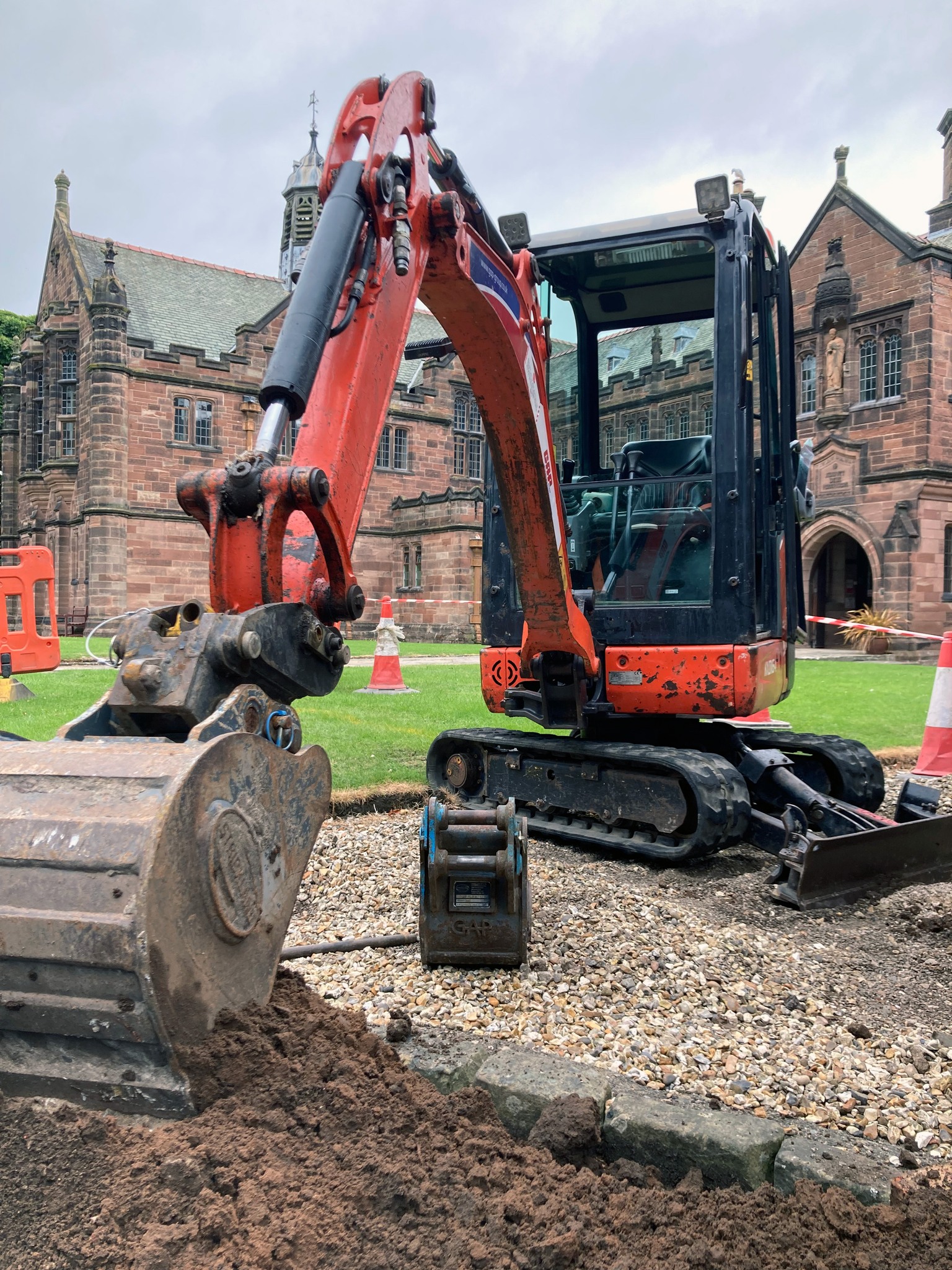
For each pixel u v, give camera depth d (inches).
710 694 209.8
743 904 186.2
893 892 191.3
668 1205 87.8
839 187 1256.8
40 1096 76.6
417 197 134.3
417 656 981.2
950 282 1182.9
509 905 142.3
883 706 481.4
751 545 208.7
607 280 251.6
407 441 1727.4
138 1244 67.6
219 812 76.5
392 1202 78.3
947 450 1184.8
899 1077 113.3
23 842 72.1
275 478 93.4
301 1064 83.1
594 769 222.8
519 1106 102.7
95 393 1424.7
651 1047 119.3
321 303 108.8
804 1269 80.0
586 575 236.2
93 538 1425.9
